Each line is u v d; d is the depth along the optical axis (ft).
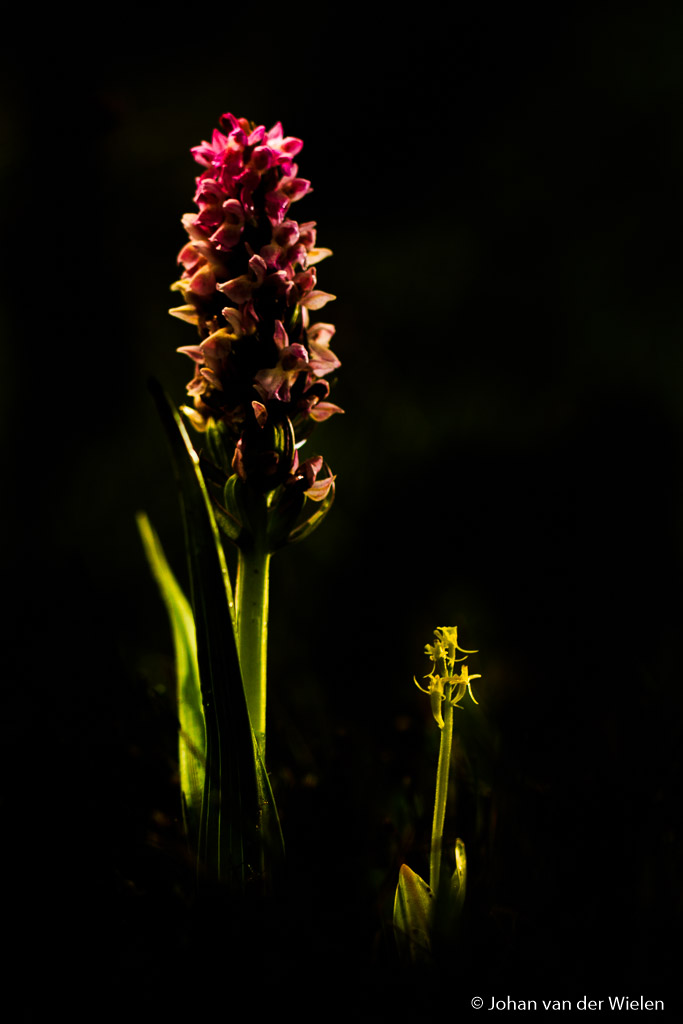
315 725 2.08
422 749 1.92
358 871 1.74
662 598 3.72
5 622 2.25
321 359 1.64
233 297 1.60
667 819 1.74
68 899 1.70
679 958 1.62
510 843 1.71
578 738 1.90
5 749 1.88
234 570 2.24
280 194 1.61
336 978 1.59
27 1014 1.59
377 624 3.68
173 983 1.59
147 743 1.91
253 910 1.60
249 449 1.61
